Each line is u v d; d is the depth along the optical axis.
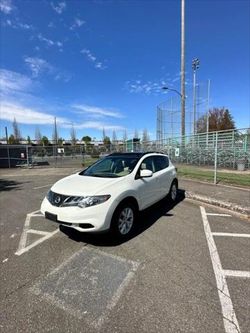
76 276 3.38
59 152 29.78
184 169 16.67
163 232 5.00
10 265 3.71
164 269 3.52
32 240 4.68
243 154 17.19
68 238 4.73
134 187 4.97
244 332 2.34
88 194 4.17
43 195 9.16
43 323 2.50
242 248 4.21
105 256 3.96
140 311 2.65
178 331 2.36
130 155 6.04
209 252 4.06
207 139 20.28
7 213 6.67
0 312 2.67
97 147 32.81
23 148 26.38
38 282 3.24
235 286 3.10
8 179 14.58
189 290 3.01
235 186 9.72
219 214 6.30
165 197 7.14
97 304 2.78
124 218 4.69
